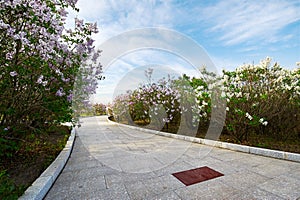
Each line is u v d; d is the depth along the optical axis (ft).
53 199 6.06
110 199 6.04
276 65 14.49
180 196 6.15
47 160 9.40
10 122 8.24
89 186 7.01
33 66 7.64
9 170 8.00
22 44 7.29
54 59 8.97
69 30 10.27
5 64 7.25
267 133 14.07
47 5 7.72
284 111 13.05
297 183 6.91
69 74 10.03
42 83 8.04
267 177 7.54
